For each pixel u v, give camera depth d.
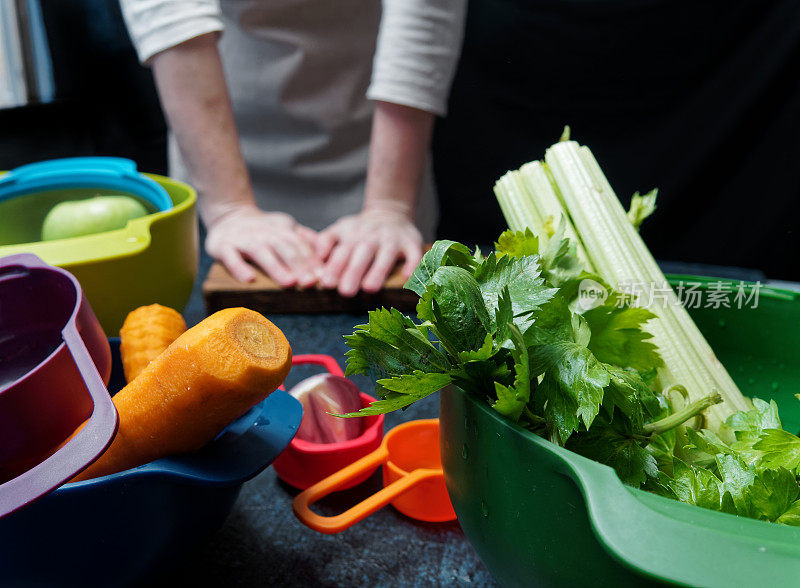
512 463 0.30
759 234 1.75
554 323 0.35
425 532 0.49
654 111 1.70
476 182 1.86
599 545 0.28
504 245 0.39
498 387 0.30
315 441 0.52
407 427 0.52
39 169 0.75
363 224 0.99
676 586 0.22
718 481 0.33
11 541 0.33
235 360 0.34
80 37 1.68
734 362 0.51
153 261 0.62
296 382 0.69
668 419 0.35
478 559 0.46
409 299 0.89
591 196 0.48
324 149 1.22
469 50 1.71
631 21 1.59
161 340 0.47
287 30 1.10
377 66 1.02
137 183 0.73
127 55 1.72
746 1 1.53
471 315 0.33
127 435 0.36
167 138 1.83
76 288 0.41
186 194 0.73
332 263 0.90
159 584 0.43
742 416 0.39
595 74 1.68
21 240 0.72
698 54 1.61
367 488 0.52
